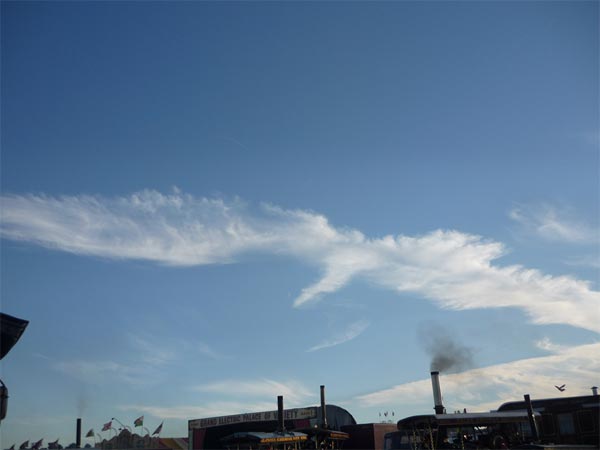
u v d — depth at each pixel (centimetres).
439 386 6253
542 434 5269
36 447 6128
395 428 6981
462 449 4681
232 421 7400
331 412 7038
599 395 5141
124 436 6362
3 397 1384
